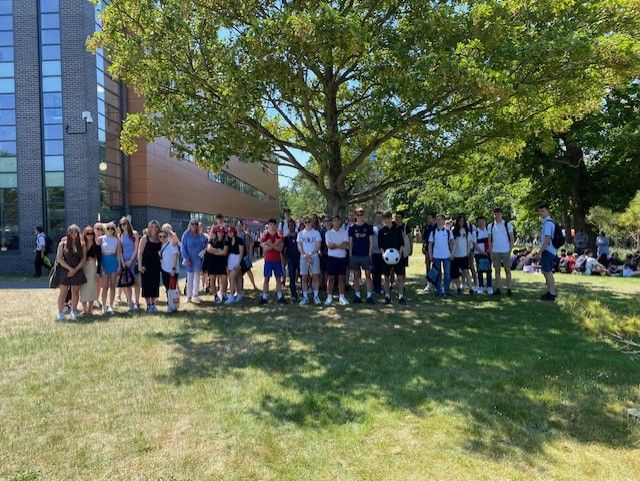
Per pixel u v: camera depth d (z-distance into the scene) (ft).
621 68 32.17
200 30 35.99
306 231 34.35
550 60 32.27
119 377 17.97
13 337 24.57
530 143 72.18
